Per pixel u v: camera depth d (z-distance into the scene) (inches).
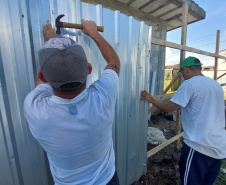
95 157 31.7
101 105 28.5
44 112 25.7
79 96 25.9
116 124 64.9
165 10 145.7
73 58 21.5
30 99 27.9
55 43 22.1
